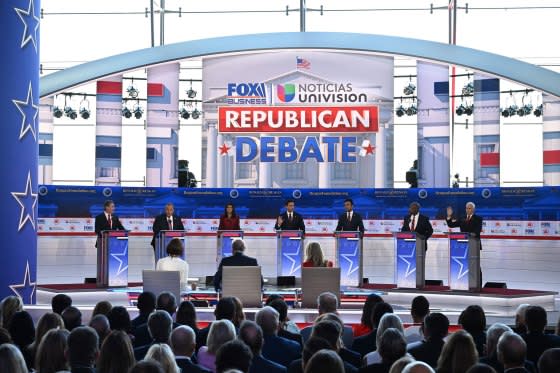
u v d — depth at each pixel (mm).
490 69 26031
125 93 29641
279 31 28469
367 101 26938
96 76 26688
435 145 26547
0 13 16422
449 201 25031
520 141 29641
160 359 6195
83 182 29969
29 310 14117
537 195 24344
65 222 25156
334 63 26969
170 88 26984
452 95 29438
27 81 16969
